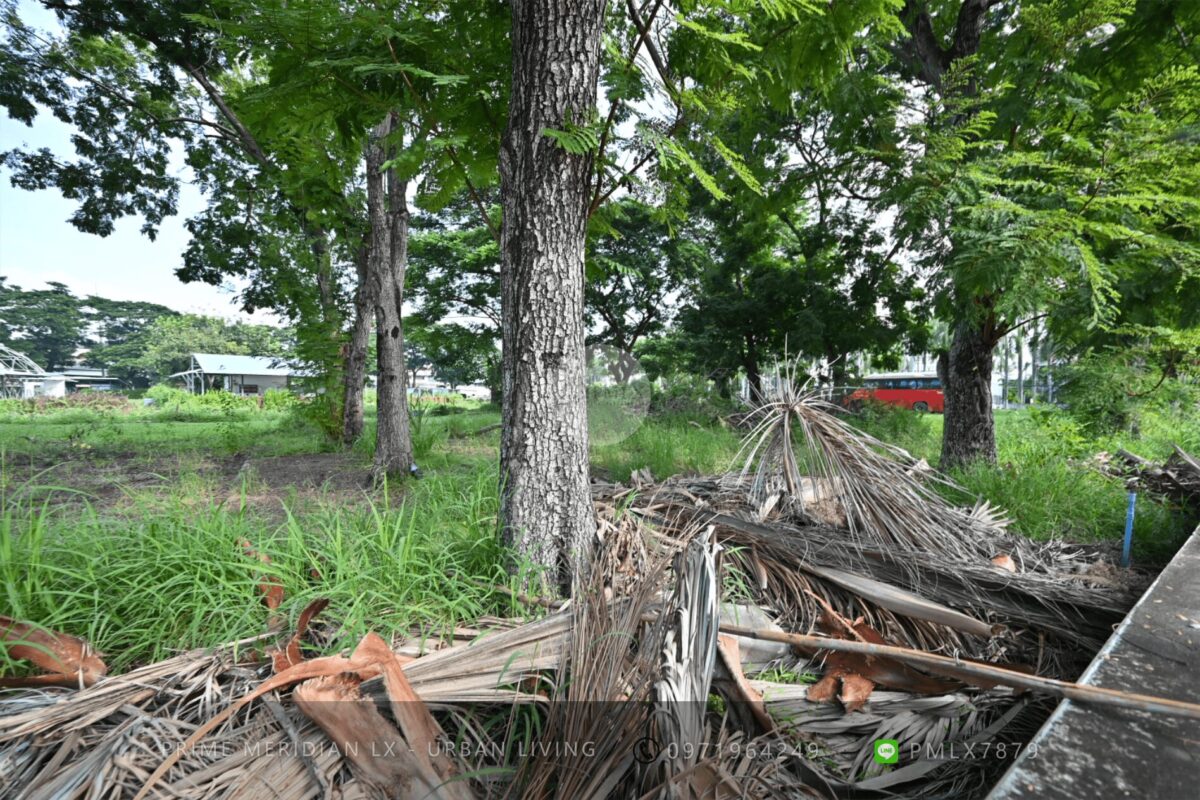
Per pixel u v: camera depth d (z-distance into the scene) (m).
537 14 2.62
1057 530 4.27
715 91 3.32
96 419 19.66
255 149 9.74
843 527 3.55
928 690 2.02
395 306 7.34
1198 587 2.04
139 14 8.20
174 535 2.55
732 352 14.54
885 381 24.00
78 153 10.90
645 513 3.70
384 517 3.17
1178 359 6.21
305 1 2.64
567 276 2.79
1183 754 1.12
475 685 1.76
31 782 1.41
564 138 2.43
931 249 6.16
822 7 3.38
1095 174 4.68
